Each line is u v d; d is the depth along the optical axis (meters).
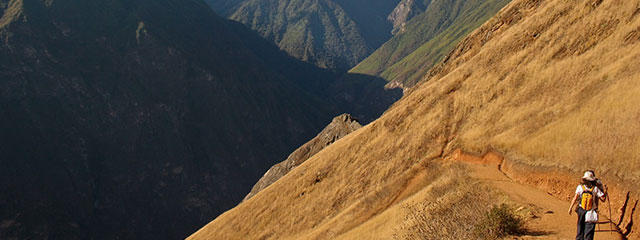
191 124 196.62
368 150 39.09
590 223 9.73
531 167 17.47
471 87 32.78
